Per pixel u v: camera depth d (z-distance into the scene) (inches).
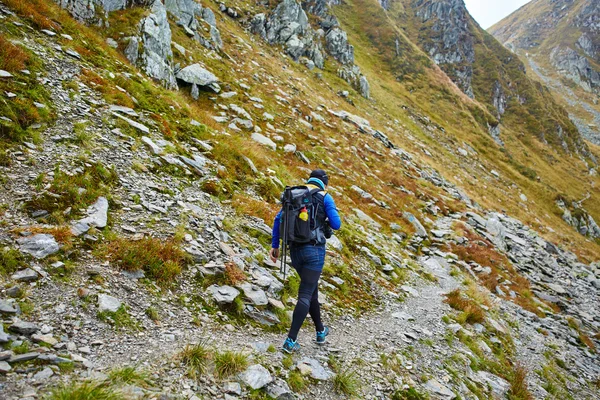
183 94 773.3
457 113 2950.3
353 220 629.0
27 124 295.1
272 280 283.9
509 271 784.9
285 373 189.5
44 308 163.6
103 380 134.8
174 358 164.9
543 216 2167.8
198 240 277.3
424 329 337.7
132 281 207.3
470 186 1706.4
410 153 1542.8
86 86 414.6
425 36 4931.1
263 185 471.2
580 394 388.2
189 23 1061.1
